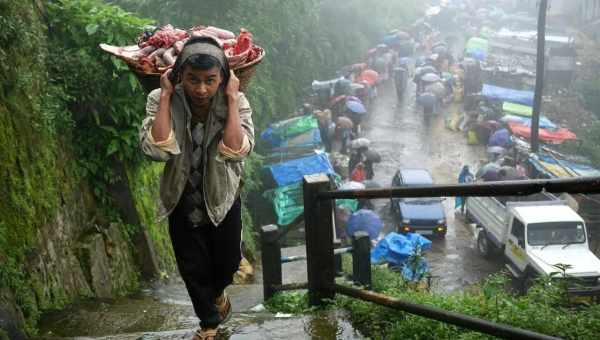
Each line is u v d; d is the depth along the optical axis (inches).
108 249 435.8
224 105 148.9
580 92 1879.9
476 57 2046.0
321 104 1620.3
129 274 456.4
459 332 209.2
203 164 153.6
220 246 168.7
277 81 1416.1
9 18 359.9
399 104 1843.0
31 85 383.2
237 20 1023.0
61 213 394.0
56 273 356.2
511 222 906.1
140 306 356.5
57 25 459.2
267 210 1157.7
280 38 1332.4
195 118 151.9
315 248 249.1
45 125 393.4
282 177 1127.6
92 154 458.3
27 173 358.6
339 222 1091.9
